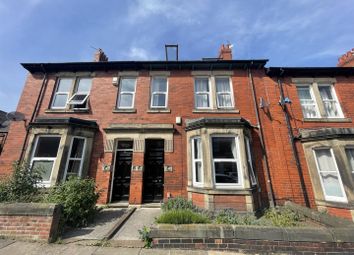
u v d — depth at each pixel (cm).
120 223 549
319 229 411
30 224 438
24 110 901
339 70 945
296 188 770
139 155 828
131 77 994
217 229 416
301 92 955
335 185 717
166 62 966
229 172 734
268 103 906
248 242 403
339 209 675
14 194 534
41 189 628
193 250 400
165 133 856
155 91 975
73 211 524
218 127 769
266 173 802
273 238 403
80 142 838
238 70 990
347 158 699
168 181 791
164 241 411
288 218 606
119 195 820
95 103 923
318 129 848
